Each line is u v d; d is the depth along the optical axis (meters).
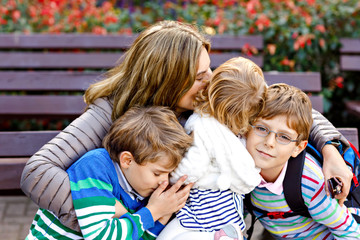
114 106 1.75
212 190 1.61
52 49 3.54
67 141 1.64
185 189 1.60
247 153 1.57
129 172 1.58
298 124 1.56
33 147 2.28
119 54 3.41
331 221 1.66
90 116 1.73
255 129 1.60
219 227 1.59
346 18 3.74
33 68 3.39
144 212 1.57
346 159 1.77
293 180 1.64
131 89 1.71
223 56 3.45
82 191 1.51
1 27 3.84
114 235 1.49
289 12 3.77
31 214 2.88
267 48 3.66
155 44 1.65
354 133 2.28
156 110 1.61
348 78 3.87
